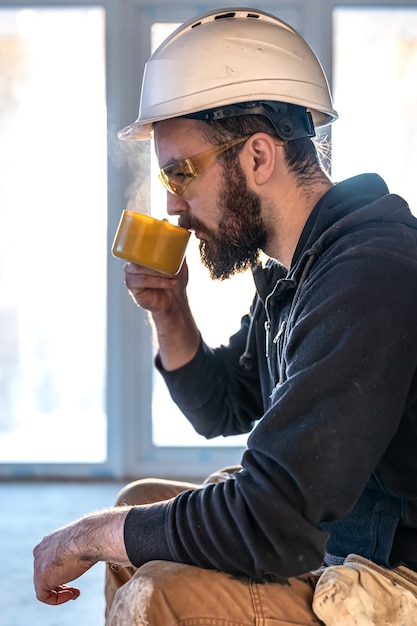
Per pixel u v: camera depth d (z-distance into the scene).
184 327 2.12
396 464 1.53
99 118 4.72
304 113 1.72
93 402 4.89
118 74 4.61
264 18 1.75
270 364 1.82
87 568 1.61
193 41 1.69
